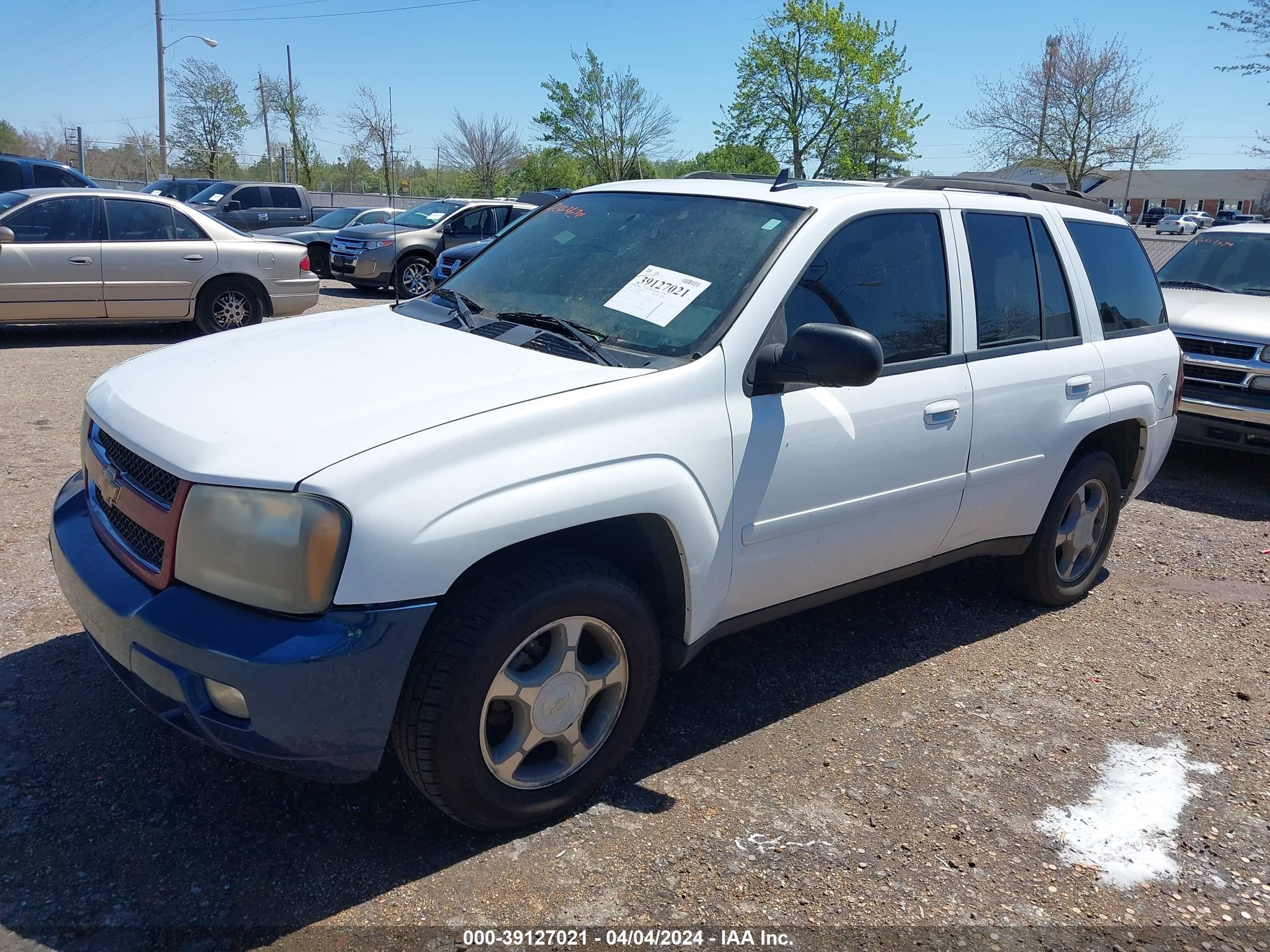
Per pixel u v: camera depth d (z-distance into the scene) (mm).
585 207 4043
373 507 2393
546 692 2781
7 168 14953
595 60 41125
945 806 3176
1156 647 4488
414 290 16359
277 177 51469
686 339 3119
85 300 10141
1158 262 15914
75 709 3357
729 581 3180
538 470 2617
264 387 2875
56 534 3025
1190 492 7211
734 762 3338
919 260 3756
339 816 2912
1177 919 2740
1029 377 4082
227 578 2438
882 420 3484
